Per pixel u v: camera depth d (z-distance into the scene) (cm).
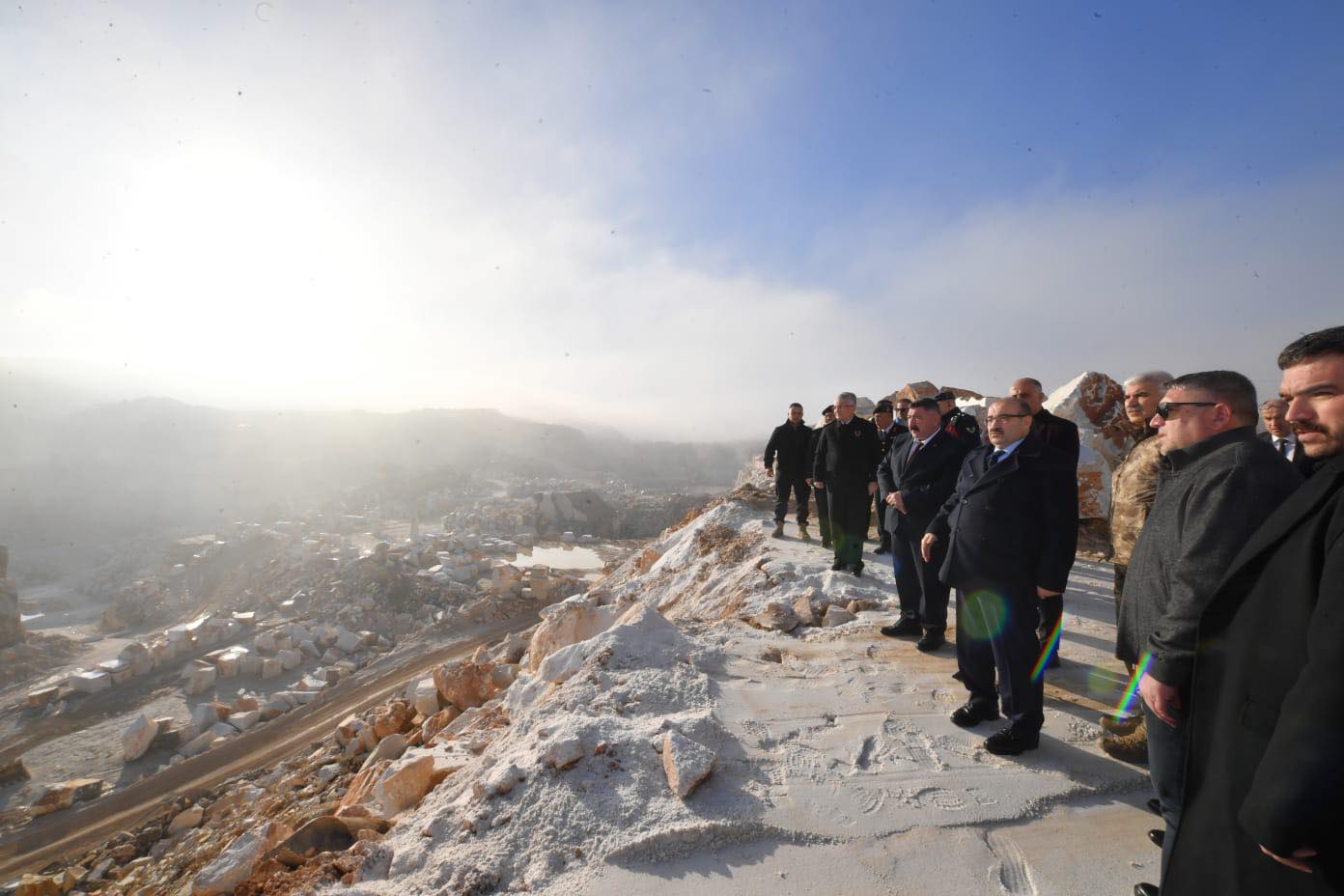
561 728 366
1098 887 265
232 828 834
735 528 1256
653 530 6369
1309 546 158
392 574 3575
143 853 1172
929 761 359
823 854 282
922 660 516
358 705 2061
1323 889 138
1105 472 960
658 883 264
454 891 266
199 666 2561
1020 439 382
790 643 561
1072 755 367
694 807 306
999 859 281
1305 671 143
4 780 1817
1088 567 862
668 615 983
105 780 1809
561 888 262
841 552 784
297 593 3509
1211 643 183
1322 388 167
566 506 6400
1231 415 232
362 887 283
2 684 2797
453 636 2759
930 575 526
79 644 3472
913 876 270
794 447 1073
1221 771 169
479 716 560
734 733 383
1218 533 206
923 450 533
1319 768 130
